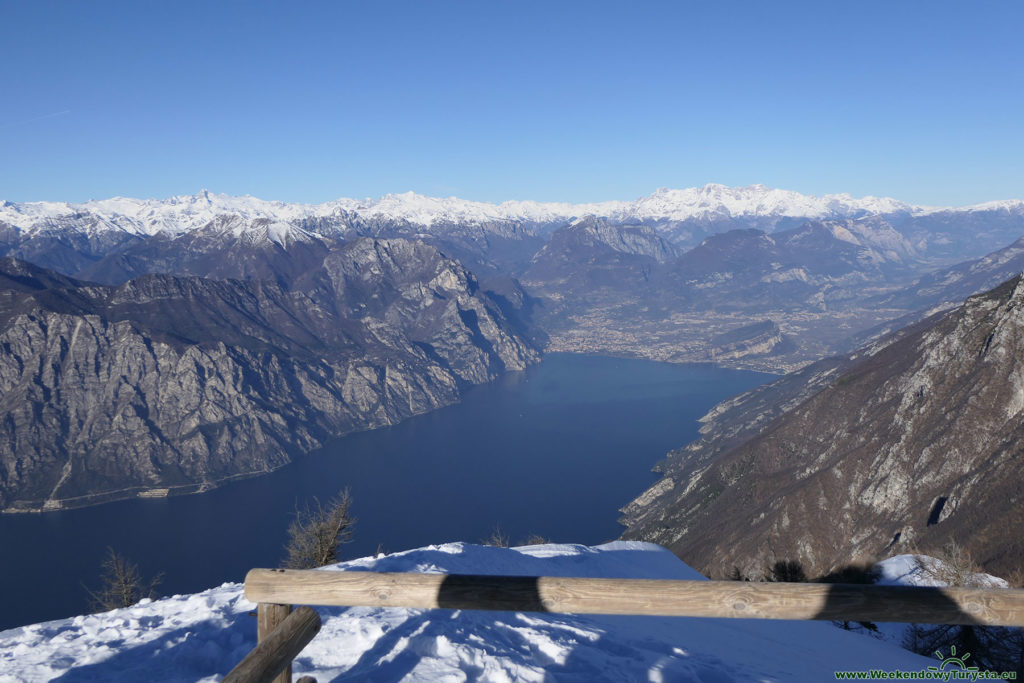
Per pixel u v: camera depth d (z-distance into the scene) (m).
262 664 4.66
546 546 27.25
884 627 21.14
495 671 8.27
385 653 8.66
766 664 13.20
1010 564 79.25
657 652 11.29
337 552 37.19
